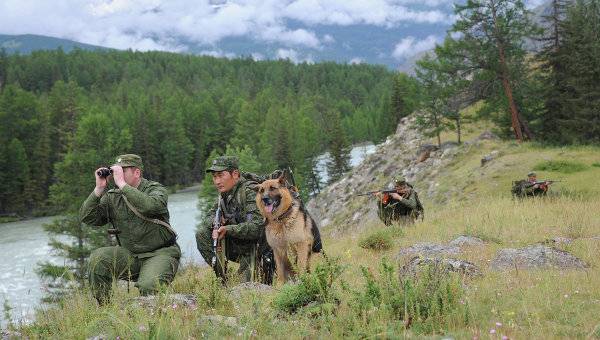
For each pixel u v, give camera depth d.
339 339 3.67
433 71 47.53
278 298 4.52
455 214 16.38
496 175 31.97
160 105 113.19
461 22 40.34
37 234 51.47
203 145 111.38
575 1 44.25
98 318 4.21
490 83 41.28
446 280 4.62
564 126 37.28
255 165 60.31
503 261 7.20
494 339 3.62
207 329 3.91
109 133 59.25
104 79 191.25
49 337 4.02
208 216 6.87
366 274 4.54
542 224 11.33
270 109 113.00
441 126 48.69
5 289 28.67
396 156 52.84
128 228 5.67
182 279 6.50
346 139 86.00
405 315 4.00
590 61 36.25
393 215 12.93
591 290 5.23
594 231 9.91
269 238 6.36
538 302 4.75
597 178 26.03
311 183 85.06
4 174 68.94
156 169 93.75
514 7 38.97
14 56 186.50
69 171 51.94
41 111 90.44
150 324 3.68
